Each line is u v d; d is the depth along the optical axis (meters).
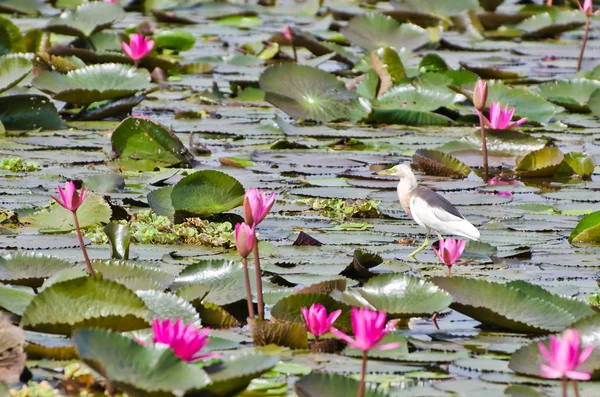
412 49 25.48
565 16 30.55
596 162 15.16
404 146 16.25
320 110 18.34
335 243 10.31
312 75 18.94
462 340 7.43
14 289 7.82
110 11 24.16
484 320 7.70
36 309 6.88
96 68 18.06
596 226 10.49
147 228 10.22
